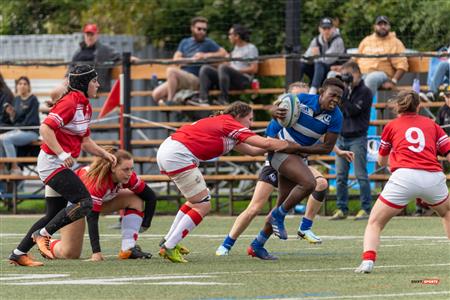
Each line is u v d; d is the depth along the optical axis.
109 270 26.45
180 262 28.41
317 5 58.22
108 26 67.06
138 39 63.38
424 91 51.03
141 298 20.81
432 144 24.91
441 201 24.86
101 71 53.97
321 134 29.22
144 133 56.66
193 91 52.81
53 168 27.66
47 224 28.00
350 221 44.03
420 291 21.45
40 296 21.30
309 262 28.06
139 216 29.84
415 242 34.19
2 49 63.19
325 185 32.72
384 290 21.61
